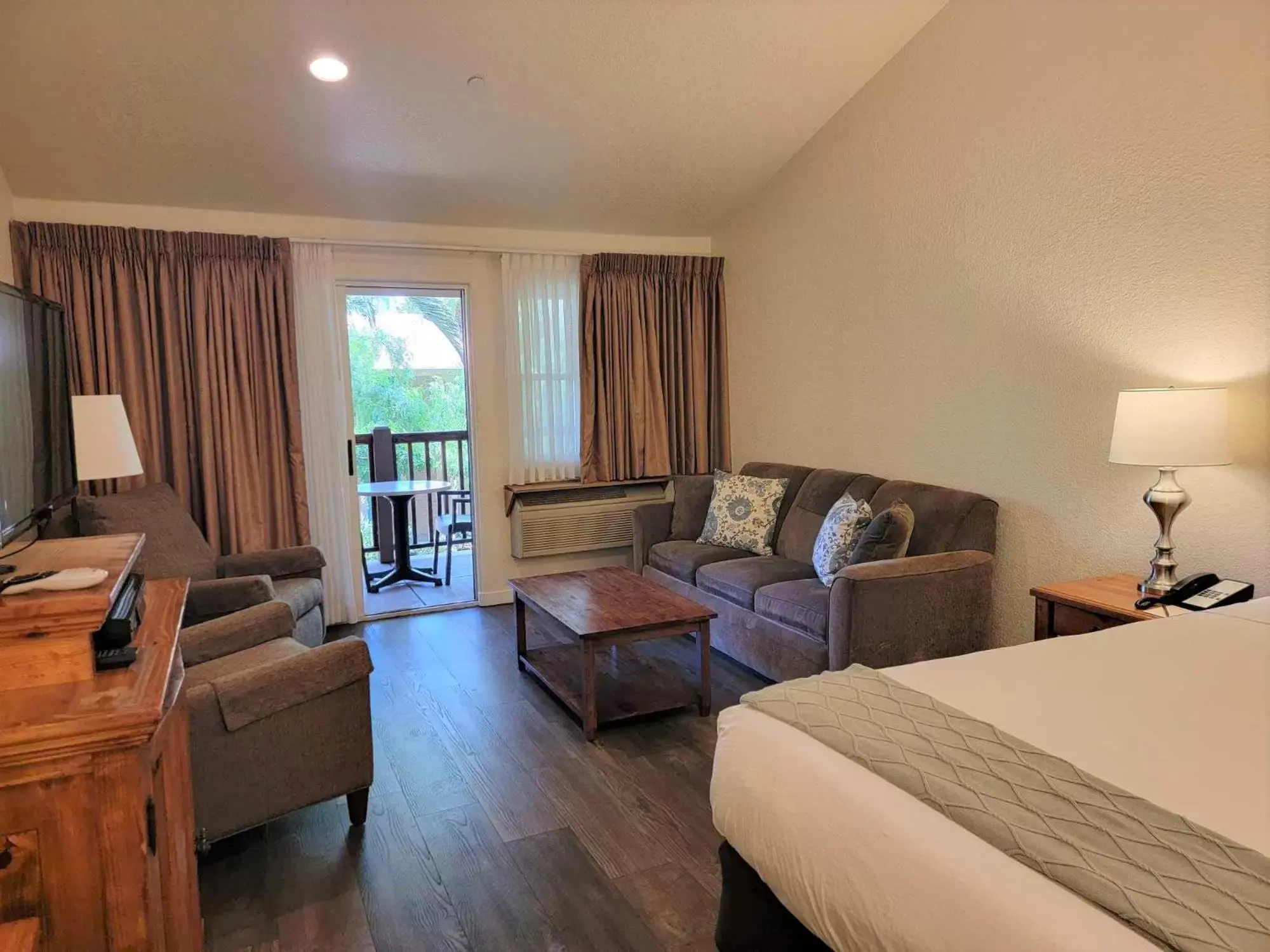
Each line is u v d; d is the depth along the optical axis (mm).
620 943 1817
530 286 4594
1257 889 906
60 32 2654
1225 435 2225
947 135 3326
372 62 2994
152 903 1151
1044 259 2963
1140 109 2592
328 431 4211
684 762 2729
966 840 1075
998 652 1793
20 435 1579
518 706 3238
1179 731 1341
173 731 1461
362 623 4430
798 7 3062
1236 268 2363
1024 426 3094
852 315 3934
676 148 3938
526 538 4684
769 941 1465
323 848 2227
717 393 5020
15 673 1152
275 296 3945
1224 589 2270
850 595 2797
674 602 3230
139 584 1560
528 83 3240
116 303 3645
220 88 3043
